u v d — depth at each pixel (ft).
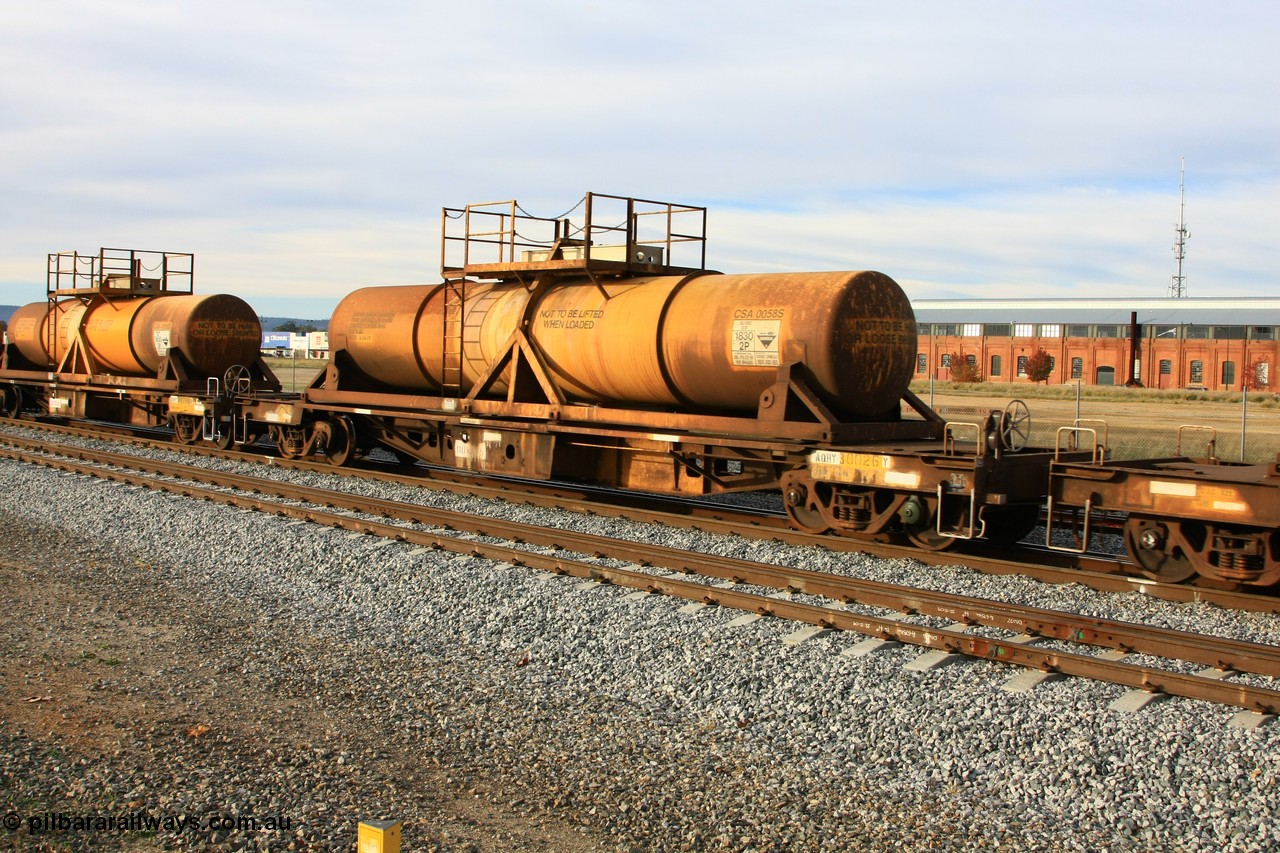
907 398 45.55
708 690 25.00
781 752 21.79
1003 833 18.28
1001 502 36.40
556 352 50.70
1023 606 30.53
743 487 45.60
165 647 28.60
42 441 78.13
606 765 21.12
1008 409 39.09
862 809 19.24
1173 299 249.75
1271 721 22.27
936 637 26.99
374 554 38.93
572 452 51.57
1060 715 22.84
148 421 84.79
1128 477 34.04
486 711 24.03
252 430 74.84
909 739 22.20
